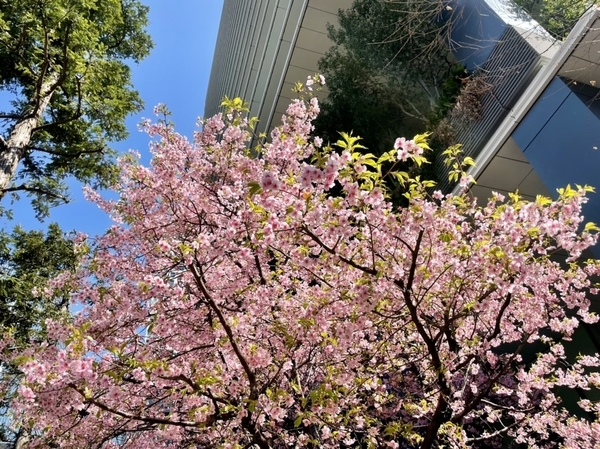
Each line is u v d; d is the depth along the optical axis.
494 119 8.41
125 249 4.29
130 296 3.57
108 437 3.93
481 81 8.57
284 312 4.06
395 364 4.63
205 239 3.54
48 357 3.22
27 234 10.81
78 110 7.68
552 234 2.98
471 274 3.71
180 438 4.35
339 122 10.77
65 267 10.59
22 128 7.26
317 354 4.37
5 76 9.23
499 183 8.80
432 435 3.90
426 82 11.25
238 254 3.68
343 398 4.12
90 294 3.76
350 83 10.84
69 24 7.26
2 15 7.36
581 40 6.67
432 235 3.67
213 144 4.61
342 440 4.57
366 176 2.76
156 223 4.27
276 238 3.40
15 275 9.52
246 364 3.43
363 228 3.41
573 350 10.09
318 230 3.57
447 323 3.88
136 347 3.87
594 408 5.93
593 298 8.84
